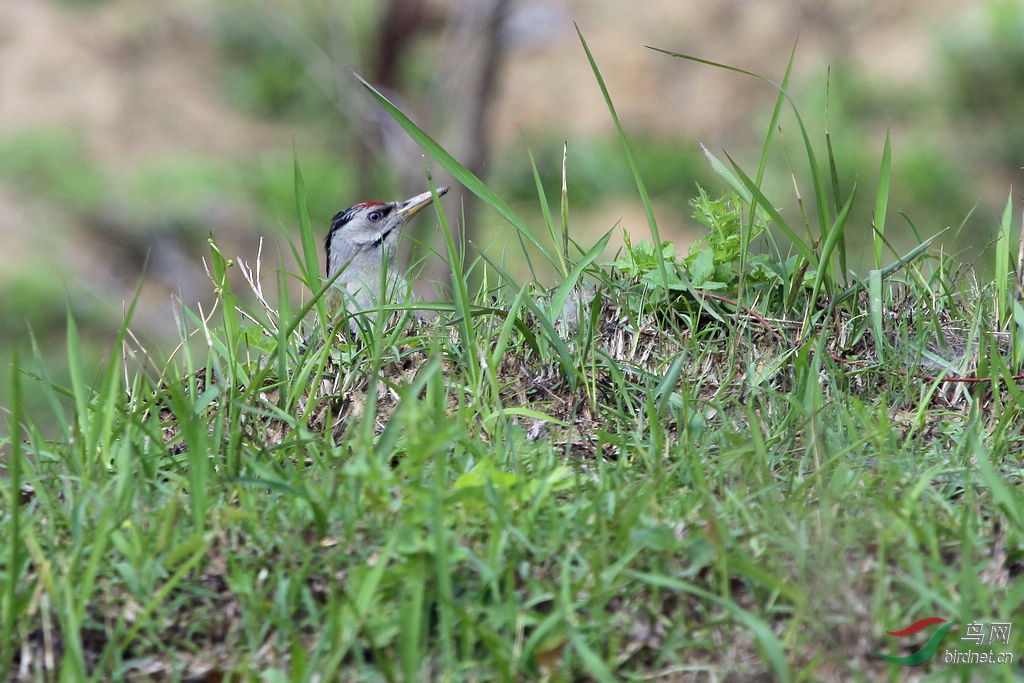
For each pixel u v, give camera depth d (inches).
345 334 345.4
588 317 353.4
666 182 1551.4
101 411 282.4
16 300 1237.7
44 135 1620.3
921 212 1396.4
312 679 203.0
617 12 1871.3
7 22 1820.9
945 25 1651.1
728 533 220.2
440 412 247.4
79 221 1443.2
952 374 323.3
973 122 1510.8
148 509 250.8
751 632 208.2
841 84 1636.3
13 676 211.3
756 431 252.2
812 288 355.3
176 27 1830.7
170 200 1487.5
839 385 317.7
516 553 221.6
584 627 207.0
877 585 211.2
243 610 217.0
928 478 241.1
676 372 291.6
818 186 340.2
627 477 264.5
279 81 1737.2
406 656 194.1
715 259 359.6
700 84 1766.7
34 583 223.1
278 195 1512.1
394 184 1182.3
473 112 1030.4
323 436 297.3
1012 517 224.4
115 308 1280.8
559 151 1581.0
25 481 262.5
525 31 1059.9
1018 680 195.0
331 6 1365.7
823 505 228.1
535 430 308.2
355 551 228.8
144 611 210.4
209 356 319.6
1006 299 349.7
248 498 242.5
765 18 1825.8
